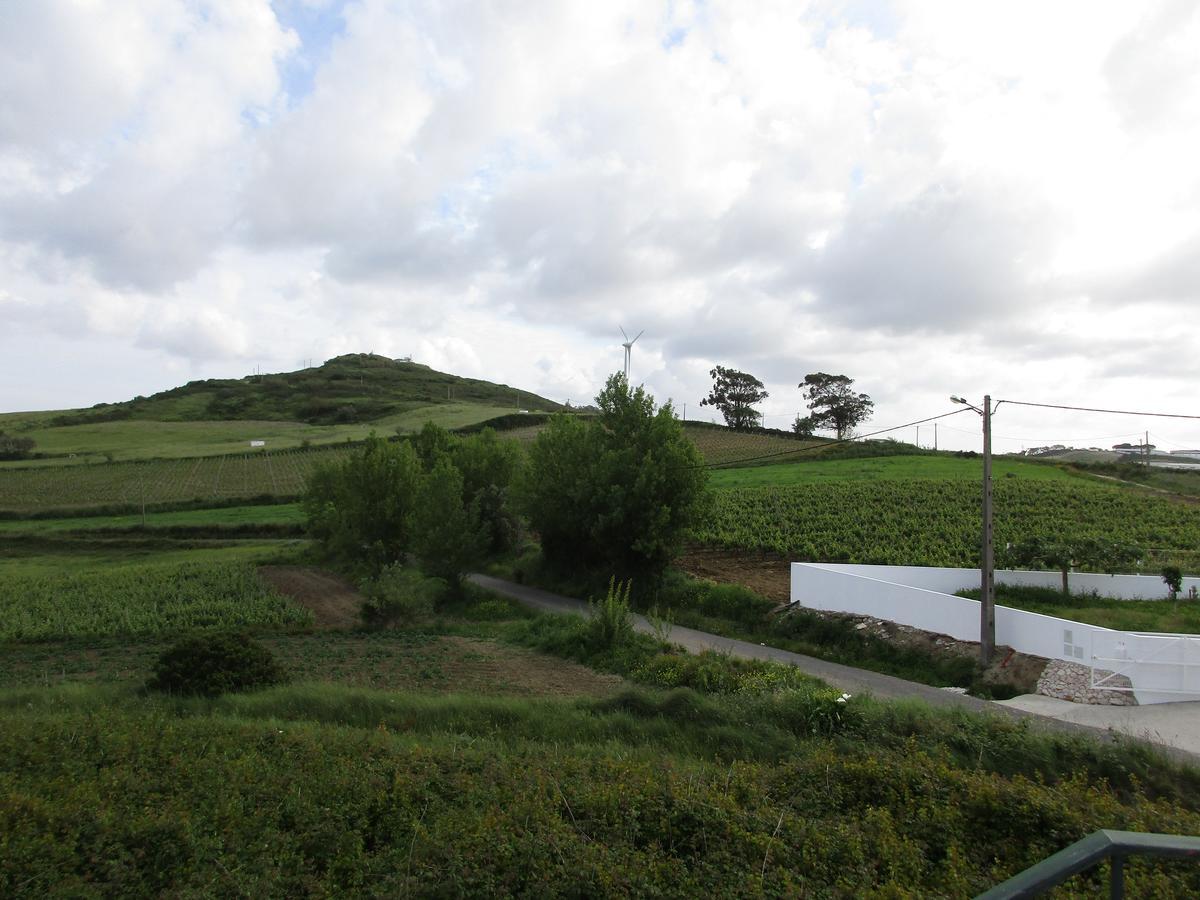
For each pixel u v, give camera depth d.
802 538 42.75
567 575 44.78
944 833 8.77
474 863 7.50
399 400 191.12
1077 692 20.30
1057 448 76.25
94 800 9.34
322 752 11.74
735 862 7.83
